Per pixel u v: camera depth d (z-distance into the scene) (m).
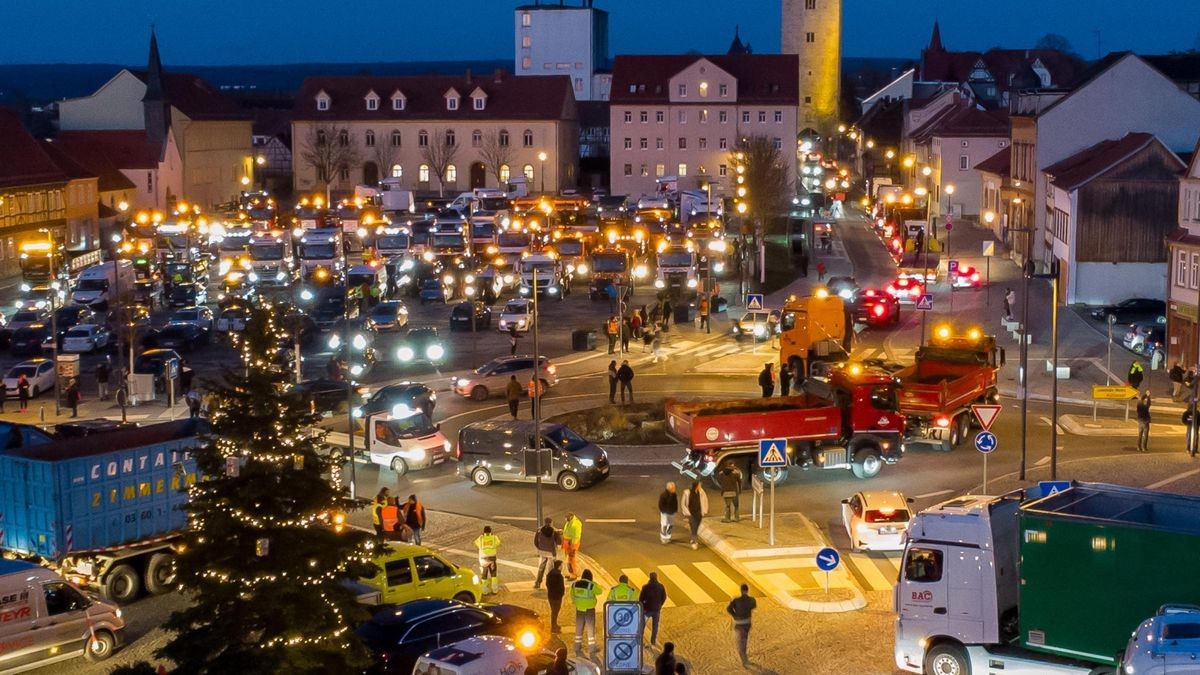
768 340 69.12
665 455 45.94
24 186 103.19
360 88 149.62
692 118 141.25
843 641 28.86
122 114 143.75
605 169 166.62
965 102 129.38
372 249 97.06
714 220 96.81
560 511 39.97
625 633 26.45
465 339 72.25
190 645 23.38
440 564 31.06
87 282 81.88
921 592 26.19
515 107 147.50
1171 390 55.75
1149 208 74.94
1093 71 94.06
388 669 26.16
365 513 40.16
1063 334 67.88
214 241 104.31
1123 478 41.84
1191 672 21.81
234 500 23.45
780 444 35.00
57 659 28.17
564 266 90.31
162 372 60.34
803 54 186.88
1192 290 57.28
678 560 35.16
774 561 34.44
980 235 106.69
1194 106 85.06
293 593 23.33
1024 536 25.05
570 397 56.25
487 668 23.94
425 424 45.88
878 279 88.69
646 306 82.44
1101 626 24.58
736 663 27.66
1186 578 23.81
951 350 49.09
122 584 32.09
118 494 31.84
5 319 77.88
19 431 42.31
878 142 167.12
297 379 55.97
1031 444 47.03
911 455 45.72
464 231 97.19
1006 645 25.88
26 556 31.84
